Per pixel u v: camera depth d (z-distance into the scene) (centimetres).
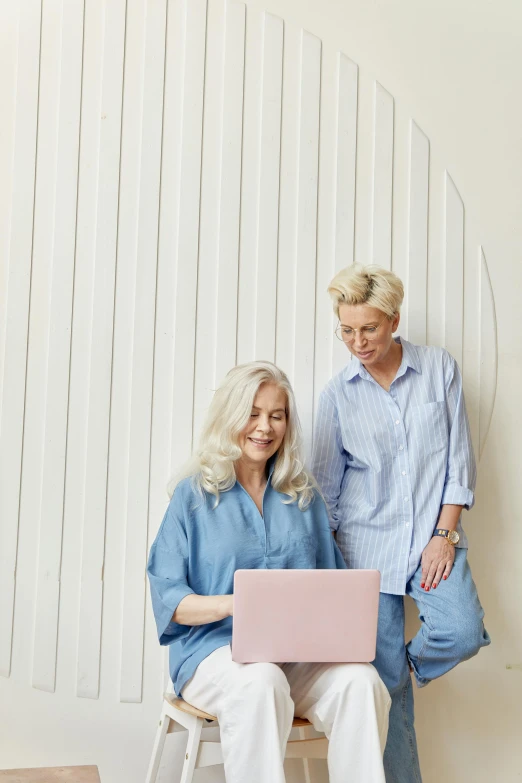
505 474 230
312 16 227
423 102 233
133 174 213
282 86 223
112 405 209
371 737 156
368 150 228
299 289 221
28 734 199
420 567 197
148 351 211
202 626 176
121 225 212
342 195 225
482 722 223
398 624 200
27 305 206
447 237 232
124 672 204
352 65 229
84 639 203
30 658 201
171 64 216
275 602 156
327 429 209
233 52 220
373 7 232
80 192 211
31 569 203
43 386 206
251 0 222
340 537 206
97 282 210
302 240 222
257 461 187
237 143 219
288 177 222
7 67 209
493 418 231
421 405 201
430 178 233
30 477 204
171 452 210
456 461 200
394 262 228
